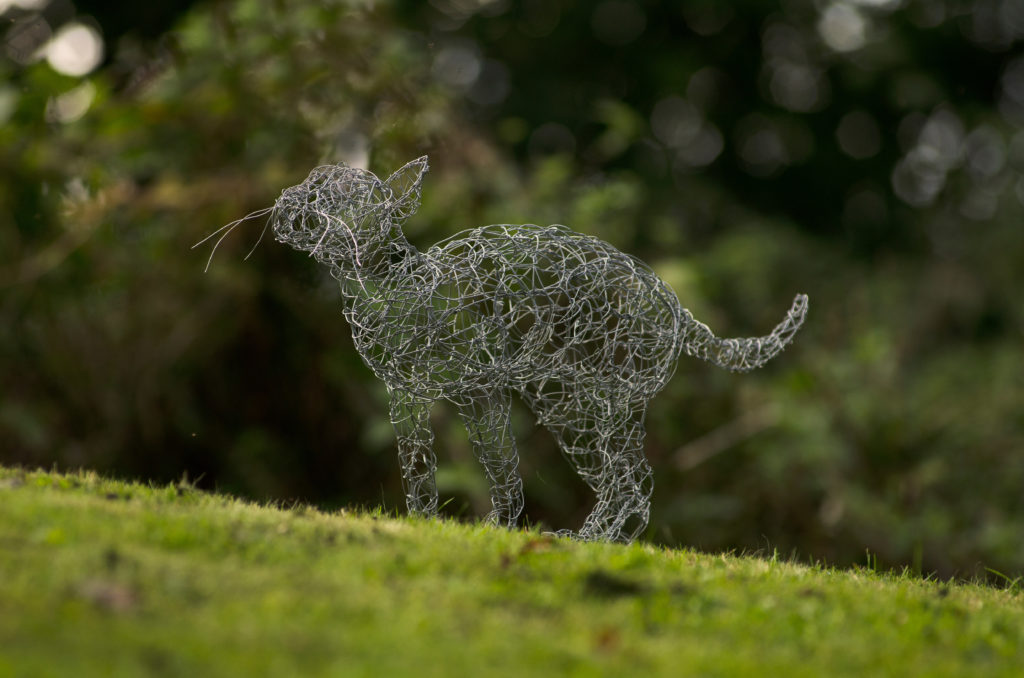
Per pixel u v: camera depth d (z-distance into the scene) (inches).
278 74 515.5
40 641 176.1
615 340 318.0
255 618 198.1
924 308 696.4
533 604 227.6
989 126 767.7
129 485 316.5
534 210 532.7
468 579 238.2
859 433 574.9
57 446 541.6
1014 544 557.9
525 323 378.9
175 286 533.0
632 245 576.7
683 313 321.7
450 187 526.3
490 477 335.6
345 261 295.9
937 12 799.7
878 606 259.9
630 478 330.3
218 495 319.6
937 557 557.6
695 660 202.8
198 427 544.7
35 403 542.6
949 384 625.6
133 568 214.5
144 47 585.0
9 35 639.8
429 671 183.0
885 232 822.5
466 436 501.4
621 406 322.0
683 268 538.3
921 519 555.8
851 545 557.9
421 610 213.2
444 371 315.9
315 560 238.7
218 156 534.0
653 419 564.7
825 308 636.1
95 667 168.7
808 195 835.4
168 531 243.0
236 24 523.5
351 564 236.8
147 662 173.2
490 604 224.1
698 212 701.3
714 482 572.4
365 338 308.3
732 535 562.3
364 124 537.0
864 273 690.8
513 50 760.3
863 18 786.8
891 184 834.8
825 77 812.6
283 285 527.5
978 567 557.9
